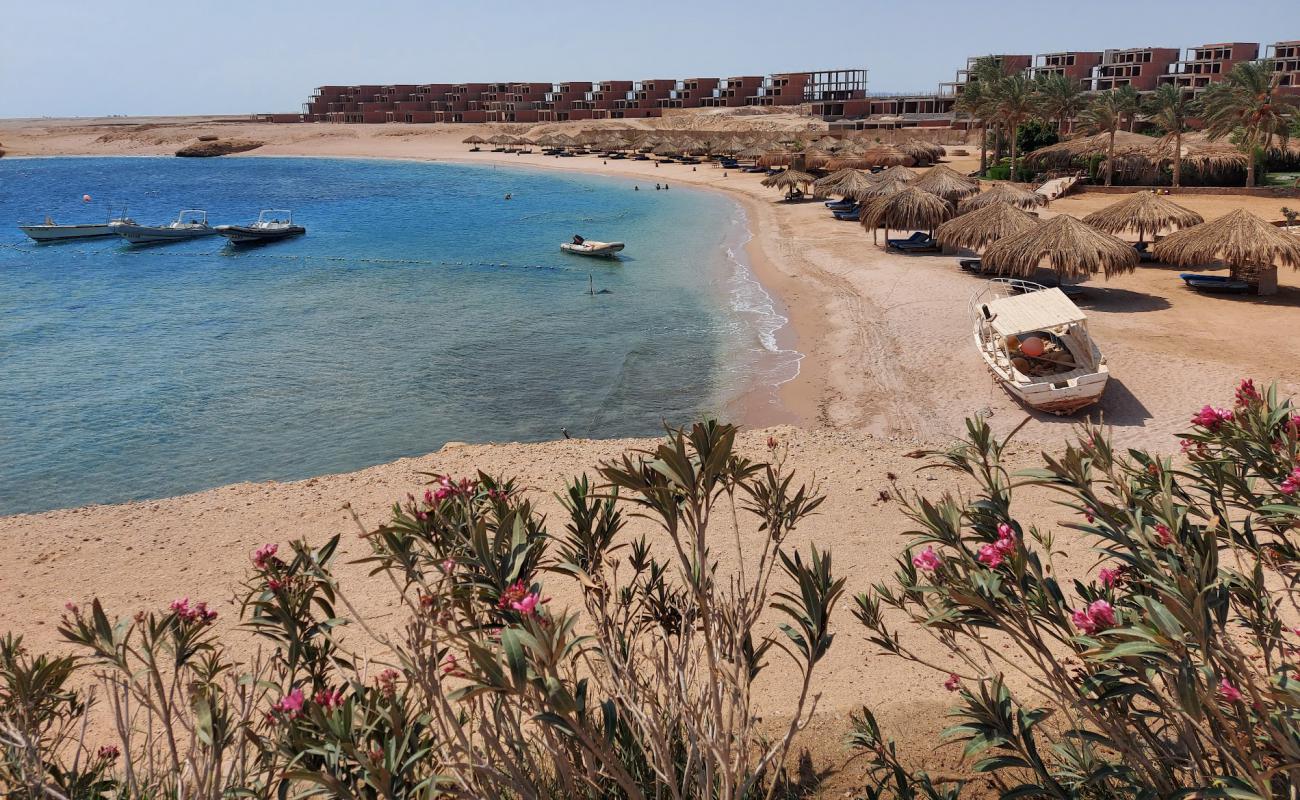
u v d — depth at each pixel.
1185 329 20.05
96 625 3.07
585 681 2.63
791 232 41.72
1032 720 3.05
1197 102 53.16
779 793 4.38
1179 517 2.85
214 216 61.41
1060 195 45.59
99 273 37.75
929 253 32.94
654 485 2.44
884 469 10.20
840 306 25.56
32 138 142.38
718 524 8.98
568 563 3.02
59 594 8.31
